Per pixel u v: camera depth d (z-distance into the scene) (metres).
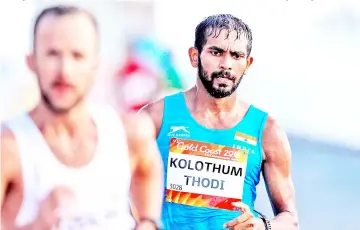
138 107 7.14
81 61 5.78
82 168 5.56
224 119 7.17
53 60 5.74
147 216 5.66
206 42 7.13
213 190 7.09
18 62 7.03
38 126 5.59
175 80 7.24
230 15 7.24
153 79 7.21
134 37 7.15
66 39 5.75
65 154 5.57
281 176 7.25
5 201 5.52
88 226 5.59
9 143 5.49
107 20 7.03
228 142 7.13
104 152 5.61
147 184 5.72
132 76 7.15
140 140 5.71
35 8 6.86
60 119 5.61
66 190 5.54
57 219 5.50
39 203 5.52
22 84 7.04
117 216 5.64
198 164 7.09
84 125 5.65
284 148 7.24
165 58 7.25
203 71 7.14
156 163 5.77
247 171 7.16
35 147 5.52
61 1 6.85
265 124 7.25
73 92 5.73
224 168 7.11
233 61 7.15
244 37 7.20
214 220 7.04
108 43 7.06
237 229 6.85
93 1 6.94
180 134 7.11
